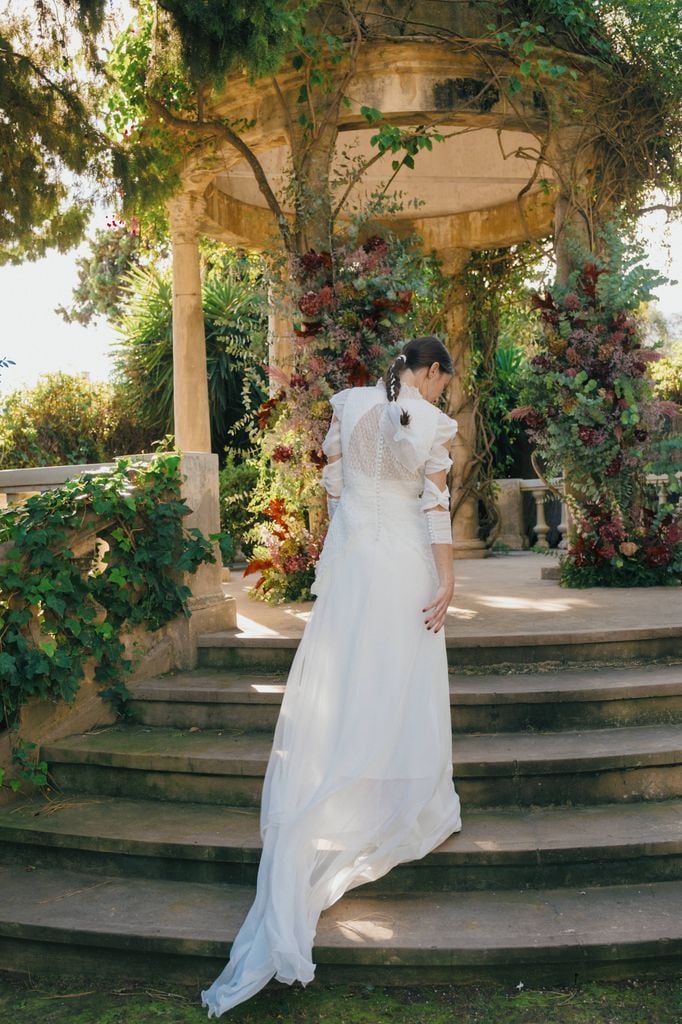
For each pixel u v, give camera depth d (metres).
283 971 2.68
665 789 3.69
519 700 3.98
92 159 5.55
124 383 12.90
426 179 8.08
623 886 3.26
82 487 4.34
